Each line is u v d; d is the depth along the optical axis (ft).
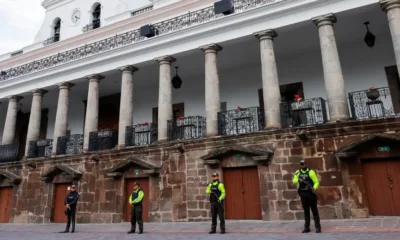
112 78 64.34
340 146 38.11
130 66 56.70
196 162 46.47
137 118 70.44
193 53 53.21
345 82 52.54
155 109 69.05
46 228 48.32
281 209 39.65
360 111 43.62
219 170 44.70
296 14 44.75
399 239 23.58
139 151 51.16
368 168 37.88
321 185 38.22
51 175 58.59
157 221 47.06
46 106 81.82
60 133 61.26
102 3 79.82
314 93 54.29
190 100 65.36
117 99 73.92
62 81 63.46
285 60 57.72
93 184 54.19
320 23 43.19
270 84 44.24
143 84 68.80
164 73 53.11
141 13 66.95
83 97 76.59
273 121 43.01
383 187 36.83
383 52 50.93
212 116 47.32
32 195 60.23
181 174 47.16
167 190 47.62
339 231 29.14
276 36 47.47
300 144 40.29
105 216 51.62
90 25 79.25
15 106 69.87
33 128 64.69
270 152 40.88
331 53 41.68
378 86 50.06
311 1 43.32
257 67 60.03
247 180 43.68
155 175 48.80
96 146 56.34
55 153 60.18
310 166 39.14
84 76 60.95
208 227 37.81
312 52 55.83
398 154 35.88
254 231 32.42
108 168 53.42
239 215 43.09
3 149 66.95
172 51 53.11
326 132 39.09
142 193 36.91
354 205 36.50
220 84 62.49
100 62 59.26
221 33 49.47
